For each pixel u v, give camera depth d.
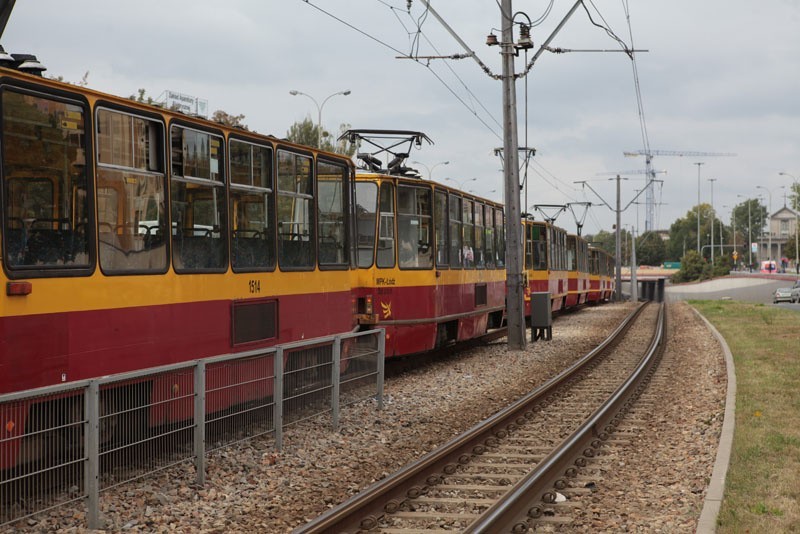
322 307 12.56
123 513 7.24
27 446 6.56
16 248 7.02
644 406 13.34
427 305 17.83
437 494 7.95
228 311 10.02
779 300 68.44
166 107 9.11
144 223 8.56
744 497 7.31
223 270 9.94
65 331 7.48
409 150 18.42
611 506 7.55
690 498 7.68
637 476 8.71
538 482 7.97
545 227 35.09
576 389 15.27
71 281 7.56
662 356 21.33
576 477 8.64
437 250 18.42
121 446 7.60
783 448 9.23
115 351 8.09
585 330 30.64
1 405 6.37
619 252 69.62
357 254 15.27
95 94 7.89
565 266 40.75
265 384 9.79
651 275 131.75
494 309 23.59
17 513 6.49
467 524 6.98
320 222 12.65
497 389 15.34
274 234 11.21
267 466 9.08
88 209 7.79
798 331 26.25
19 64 7.31
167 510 7.36
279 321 11.23
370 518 6.91
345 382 11.92
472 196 21.28
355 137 18.28
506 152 22.62
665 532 6.71
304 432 10.74
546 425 11.71
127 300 8.27
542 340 25.89
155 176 8.74
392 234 17.03
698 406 12.97
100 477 7.38
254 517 7.33
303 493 8.13
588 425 10.71
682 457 9.52
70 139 7.61
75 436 6.94
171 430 8.16
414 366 18.84
